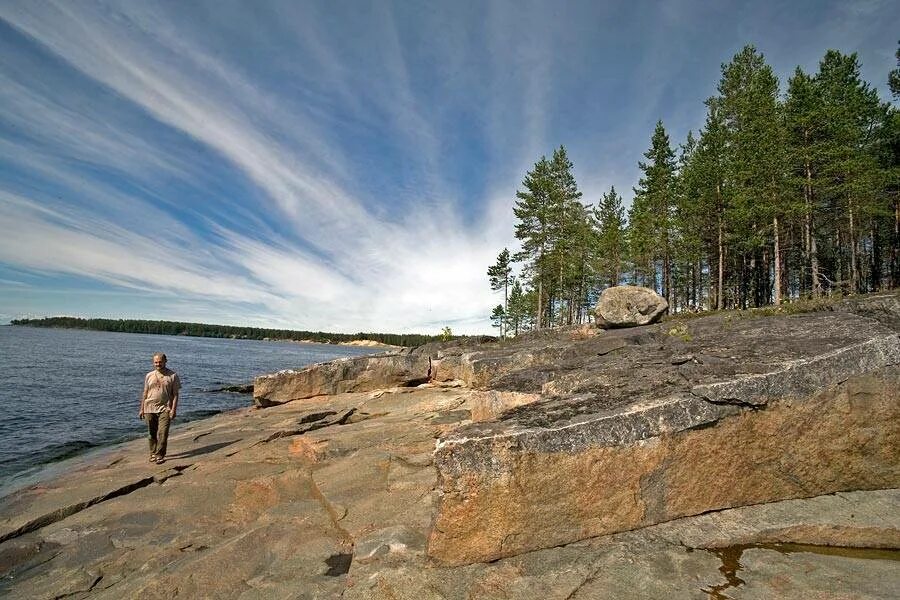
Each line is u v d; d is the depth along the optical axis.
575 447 4.76
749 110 31.69
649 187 40.78
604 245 45.97
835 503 4.85
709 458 4.98
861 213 30.27
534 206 41.34
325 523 6.14
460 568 4.48
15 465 11.55
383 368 20.16
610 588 3.88
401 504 6.45
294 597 4.32
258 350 108.31
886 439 5.09
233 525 6.66
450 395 15.48
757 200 28.70
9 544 6.33
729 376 5.39
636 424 4.90
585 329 22.56
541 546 4.63
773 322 9.22
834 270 39.19
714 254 37.88
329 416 14.31
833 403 5.13
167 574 4.89
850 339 6.04
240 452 10.80
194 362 52.47
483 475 4.60
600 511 4.77
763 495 5.02
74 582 5.24
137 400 22.81
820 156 27.03
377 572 4.55
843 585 3.65
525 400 7.59
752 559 4.16
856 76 31.20
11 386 25.23
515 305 66.19
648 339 12.42
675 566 4.11
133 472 9.51
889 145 29.64
